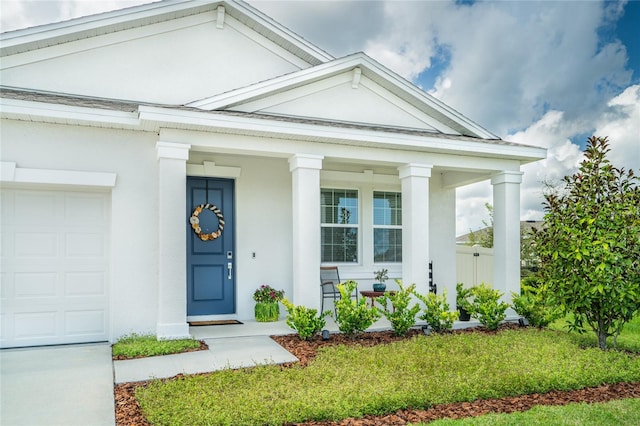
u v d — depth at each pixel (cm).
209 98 775
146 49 894
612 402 486
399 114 959
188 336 721
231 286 924
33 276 711
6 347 691
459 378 522
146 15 870
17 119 678
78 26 819
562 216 776
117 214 734
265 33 991
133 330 736
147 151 756
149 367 577
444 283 1134
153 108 682
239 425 397
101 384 514
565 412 451
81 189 734
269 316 892
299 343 718
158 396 456
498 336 780
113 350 651
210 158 902
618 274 696
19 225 707
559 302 771
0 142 670
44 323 713
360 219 1067
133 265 740
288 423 413
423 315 838
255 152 802
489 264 1277
